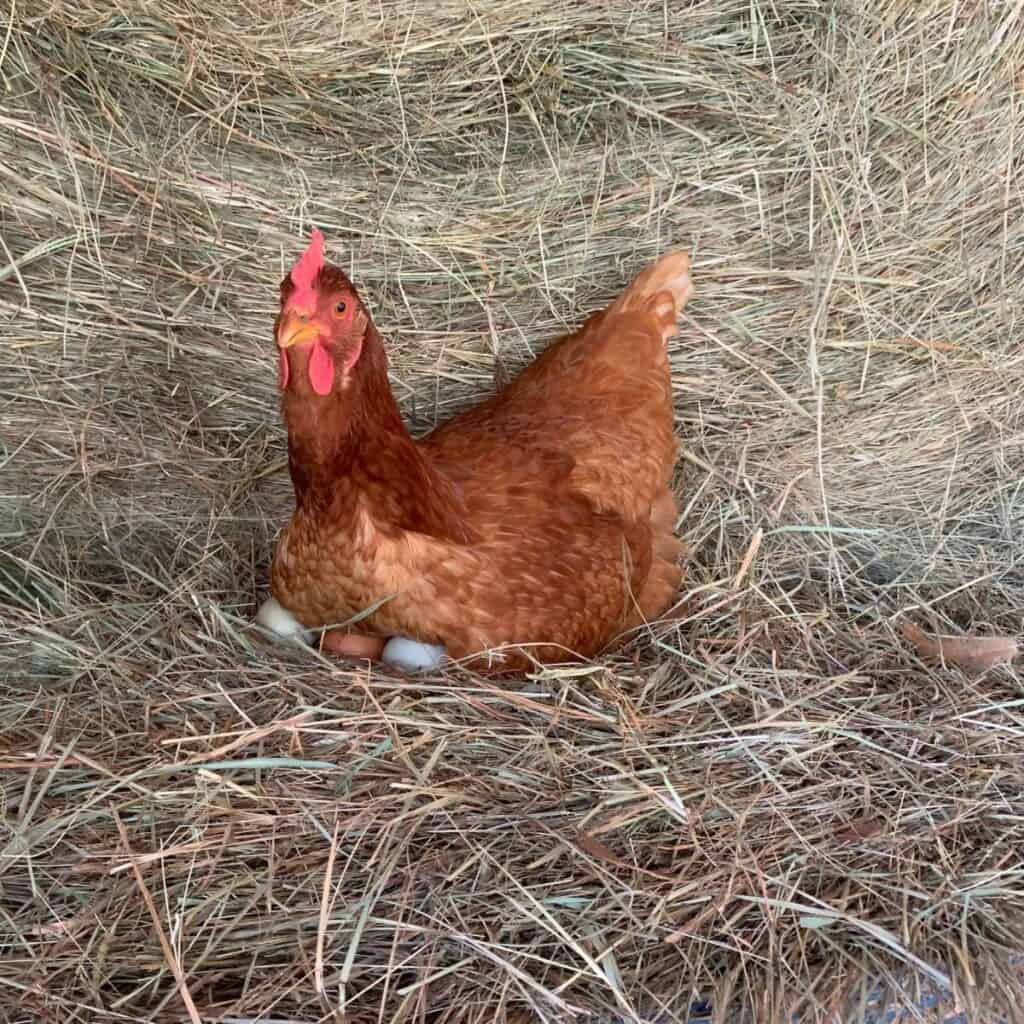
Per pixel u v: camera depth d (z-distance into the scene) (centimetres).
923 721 94
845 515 115
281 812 81
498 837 81
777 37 106
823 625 106
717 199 110
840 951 77
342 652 94
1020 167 106
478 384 115
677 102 107
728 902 79
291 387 83
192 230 103
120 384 104
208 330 106
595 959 74
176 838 80
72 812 81
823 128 106
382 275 109
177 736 86
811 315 110
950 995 76
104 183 99
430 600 90
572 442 102
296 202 105
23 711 89
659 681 97
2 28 93
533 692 92
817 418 111
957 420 113
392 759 85
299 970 75
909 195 107
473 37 104
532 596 92
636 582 101
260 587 106
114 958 75
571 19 105
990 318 111
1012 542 115
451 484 94
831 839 84
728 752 89
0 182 96
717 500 115
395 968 75
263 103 102
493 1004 74
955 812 86
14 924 76
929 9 102
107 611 99
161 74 99
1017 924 79
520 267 111
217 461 109
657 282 108
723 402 115
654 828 83
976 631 108
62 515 105
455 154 107
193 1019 71
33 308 100
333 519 88
